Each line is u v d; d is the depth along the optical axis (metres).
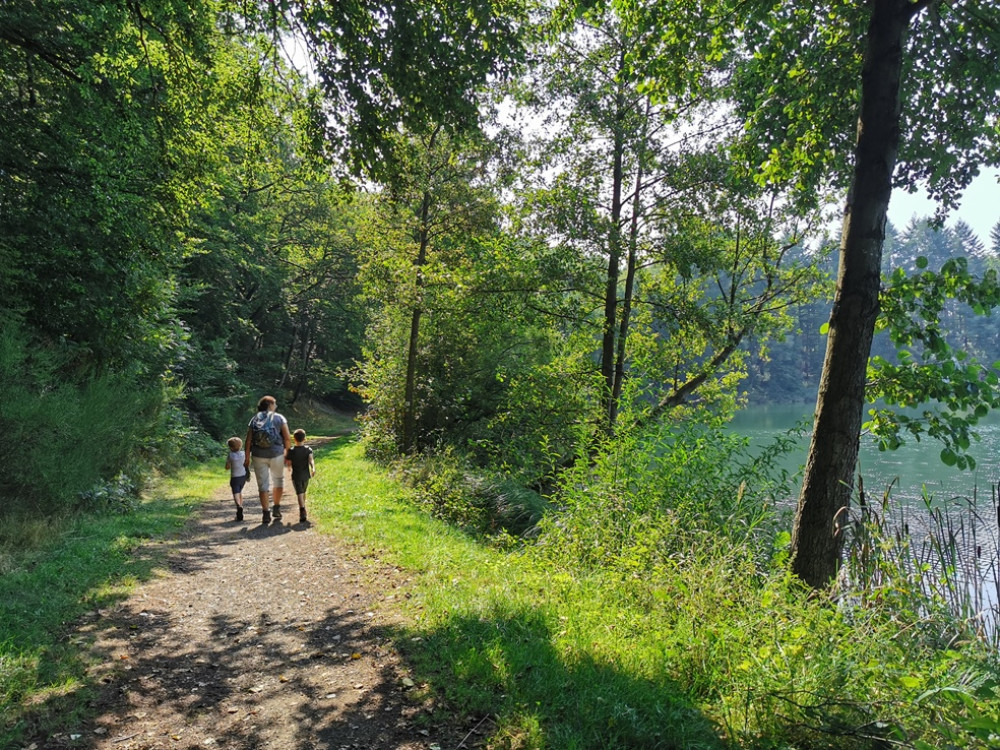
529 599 5.07
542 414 14.97
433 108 7.18
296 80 8.34
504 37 6.84
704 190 13.34
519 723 3.28
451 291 14.56
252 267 31.22
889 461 20.08
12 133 10.49
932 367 5.39
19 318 9.40
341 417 49.47
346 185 8.43
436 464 13.12
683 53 6.63
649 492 7.04
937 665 3.39
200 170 11.84
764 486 7.17
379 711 3.53
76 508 8.94
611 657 3.94
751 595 4.38
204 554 7.48
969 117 6.43
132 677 3.99
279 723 3.42
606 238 13.09
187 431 17.66
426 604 5.21
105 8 8.36
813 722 3.09
